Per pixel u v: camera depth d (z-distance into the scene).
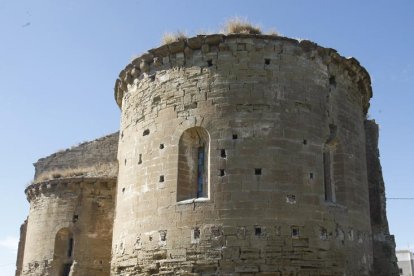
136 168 22.36
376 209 28.41
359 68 24.23
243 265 18.84
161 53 22.86
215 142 20.48
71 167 35.94
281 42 21.86
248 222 19.27
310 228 19.67
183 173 20.91
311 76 21.98
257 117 20.64
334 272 19.73
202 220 19.59
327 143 22.03
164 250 19.91
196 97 21.44
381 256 27.23
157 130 21.98
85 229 30.52
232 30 22.97
